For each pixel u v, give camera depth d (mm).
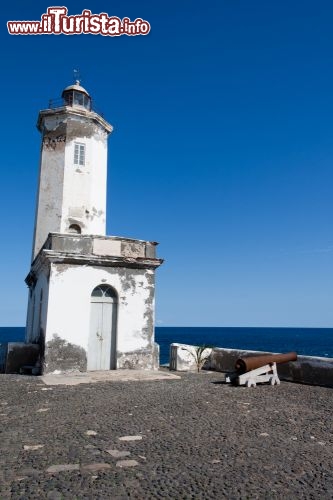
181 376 13234
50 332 12836
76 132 16688
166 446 5664
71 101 17156
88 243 13742
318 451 5625
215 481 4477
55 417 7281
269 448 5691
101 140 17406
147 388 10594
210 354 15641
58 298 13078
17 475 4559
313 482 4516
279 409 8367
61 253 13039
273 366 11820
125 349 13883
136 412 7754
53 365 12758
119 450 5453
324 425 7094
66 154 16406
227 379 11688
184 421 7145
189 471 4746
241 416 7652
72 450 5422
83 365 13125
